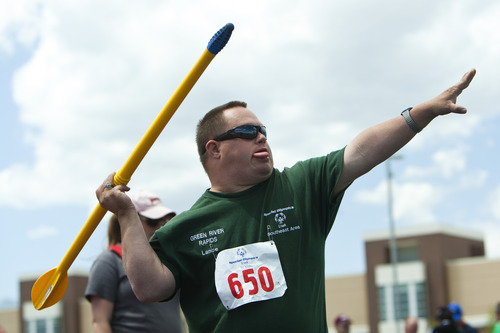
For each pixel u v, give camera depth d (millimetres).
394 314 54500
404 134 4316
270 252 4348
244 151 4562
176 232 4477
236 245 4402
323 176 4492
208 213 4500
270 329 4246
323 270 4488
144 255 4320
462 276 53625
